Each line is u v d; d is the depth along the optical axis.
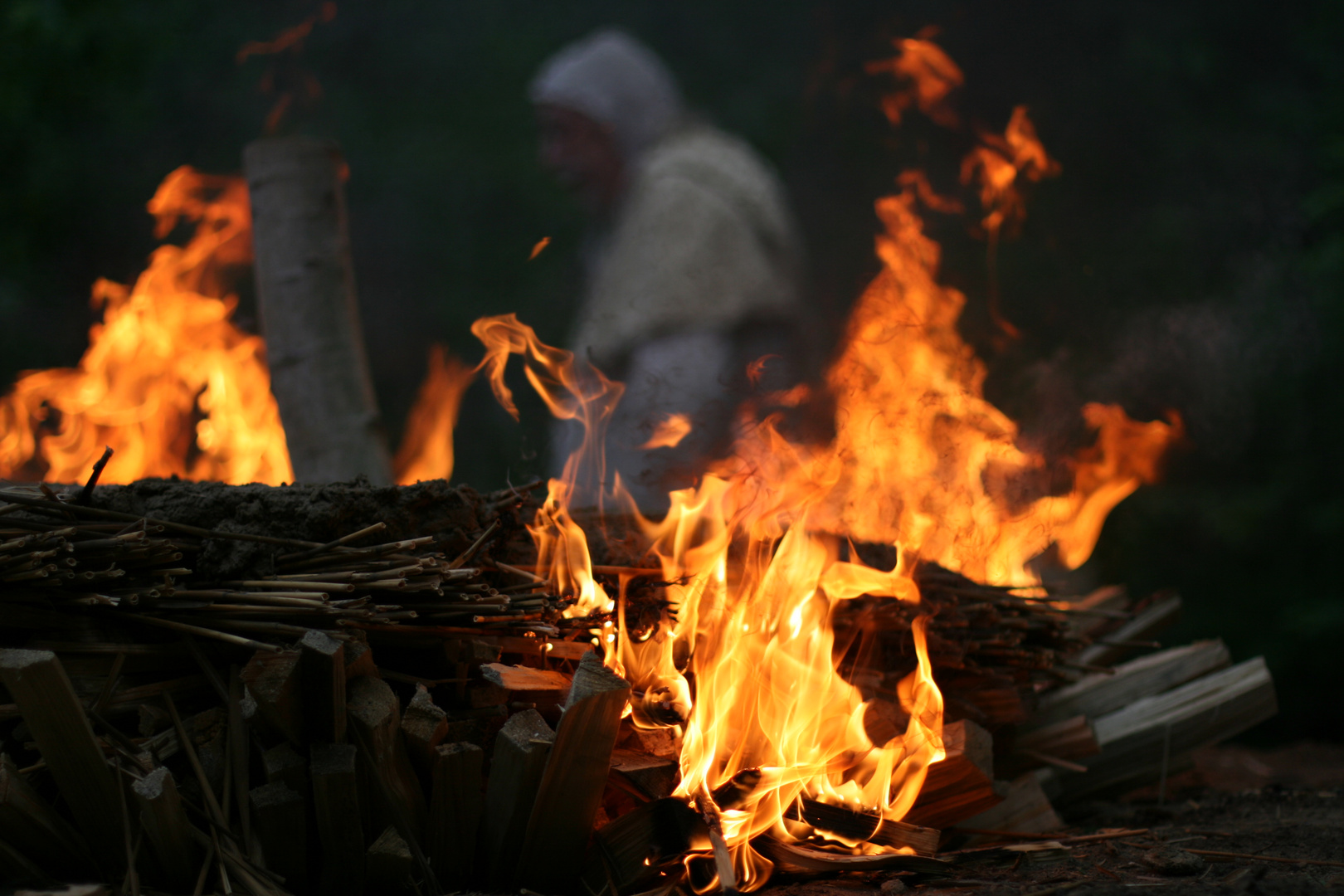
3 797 2.22
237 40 10.59
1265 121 9.58
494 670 2.49
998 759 3.52
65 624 2.42
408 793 2.42
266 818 2.28
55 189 7.42
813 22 11.70
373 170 11.01
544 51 11.70
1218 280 8.93
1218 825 3.29
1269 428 8.42
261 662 2.26
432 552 2.62
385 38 11.53
